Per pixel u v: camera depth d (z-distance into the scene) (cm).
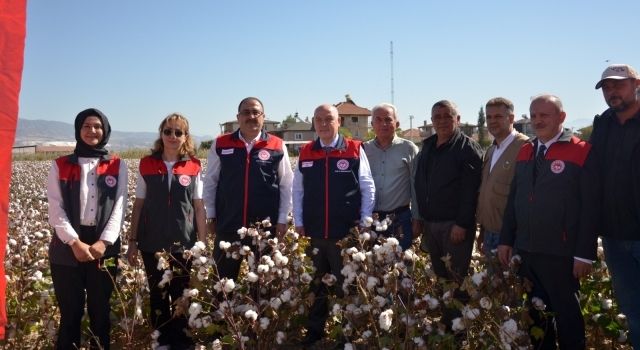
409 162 511
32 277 461
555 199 376
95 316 403
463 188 461
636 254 366
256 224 446
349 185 465
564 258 377
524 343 347
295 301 412
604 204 377
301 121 8500
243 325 389
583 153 374
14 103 336
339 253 461
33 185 1434
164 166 448
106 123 412
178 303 382
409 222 511
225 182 472
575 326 379
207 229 491
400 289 402
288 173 490
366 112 7544
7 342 428
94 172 402
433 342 358
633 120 364
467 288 362
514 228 417
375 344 379
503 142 463
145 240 445
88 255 381
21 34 337
